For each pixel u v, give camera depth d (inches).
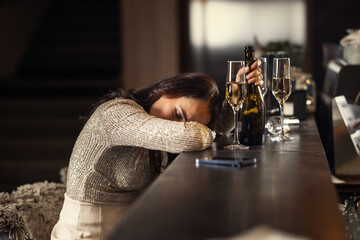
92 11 332.2
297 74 115.3
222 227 42.0
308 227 41.7
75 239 82.9
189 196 51.4
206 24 224.5
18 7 313.0
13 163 253.1
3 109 282.5
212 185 55.8
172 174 61.8
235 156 72.5
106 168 82.7
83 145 83.2
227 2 220.1
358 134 105.7
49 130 272.1
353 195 97.2
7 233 87.7
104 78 304.2
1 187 235.3
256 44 146.9
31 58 322.7
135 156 83.4
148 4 245.0
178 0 234.5
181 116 84.9
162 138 75.7
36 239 92.7
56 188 102.5
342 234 40.0
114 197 84.5
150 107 86.1
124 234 40.8
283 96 85.2
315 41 170.9
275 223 42.8
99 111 82.1
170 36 239.0
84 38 324.2
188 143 75.4
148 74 249.3
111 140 79.9
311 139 86.8
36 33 331.0
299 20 207.8
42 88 295.9
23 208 92.4
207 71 228.2
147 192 53.3
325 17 170.2
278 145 81.5
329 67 125.2
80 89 292.4
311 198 49.8
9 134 272.8
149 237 40.1
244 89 78.4
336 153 106.3
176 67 240.2
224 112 95.6
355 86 107.5
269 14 212.2
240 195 51.4
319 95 136.4
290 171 61.8
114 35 321.4
